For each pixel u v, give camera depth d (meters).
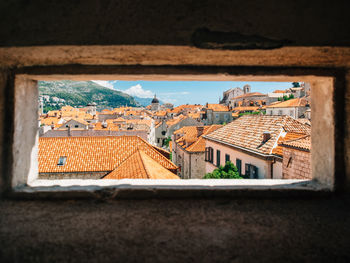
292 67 2.06
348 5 1.66
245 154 12.18
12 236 1.60
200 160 19.31
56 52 1.80
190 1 1.66
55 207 1.96
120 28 1.67
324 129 2.29
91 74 2.04
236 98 82.12
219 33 1.70
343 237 1.63
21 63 1.96
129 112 91.00
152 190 2.12
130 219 1.81
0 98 1.93
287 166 7.93
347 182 2.13
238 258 1.44
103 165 14.43
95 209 1.94
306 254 1.48
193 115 69.75
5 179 2.02
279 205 2.04
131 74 2.05
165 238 1.60
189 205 2.02
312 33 1.70
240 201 2.09
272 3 1.66
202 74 2.06
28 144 2.30
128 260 1.41
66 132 28.27
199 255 1.46
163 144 47.91
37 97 2.45
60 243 1.54
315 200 2.12
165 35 1.69
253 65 2.05
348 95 2.07
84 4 1.65
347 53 1.81
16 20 1.67
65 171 13.98
